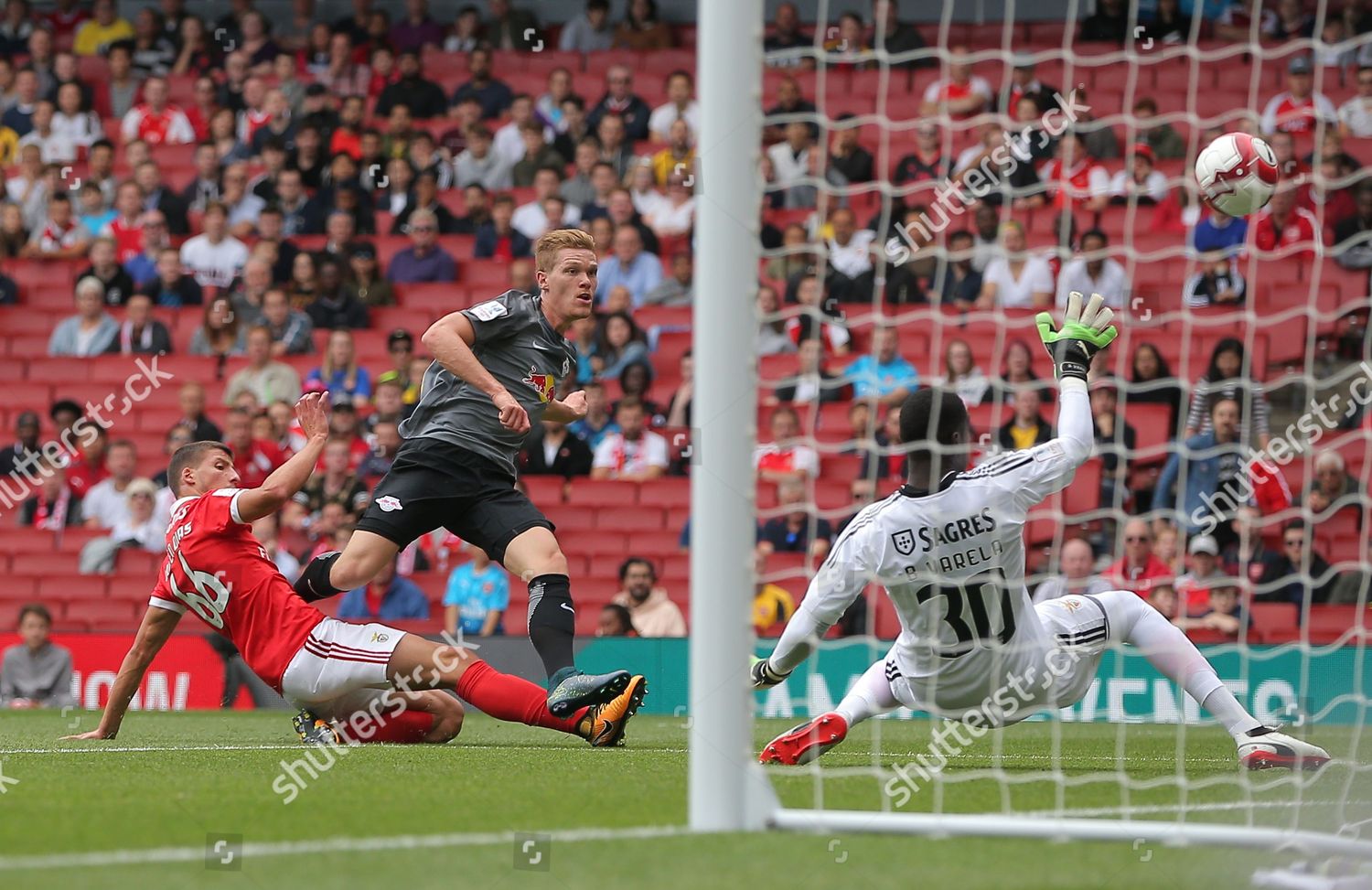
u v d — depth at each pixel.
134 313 51.28
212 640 37.22
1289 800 15.04
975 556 17.02
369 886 9.23
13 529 45.78
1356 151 52.09
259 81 59.22
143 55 62.94
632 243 51.16
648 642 34.38
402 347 46.44
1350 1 55.50
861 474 41.84
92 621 44.12
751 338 12.23
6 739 23.72
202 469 21.12
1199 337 46.59
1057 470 17.06
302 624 20.48
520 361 20.78
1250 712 33.06
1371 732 28.03
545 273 21.11
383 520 20.38
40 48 62.19
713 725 11.94
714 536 12.06
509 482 20.97
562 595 20.19
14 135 60.25
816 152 52.84
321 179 56.34
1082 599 18.20
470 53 61.91
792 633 17.75
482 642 35.56
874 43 57.97
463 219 55.00
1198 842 11.44
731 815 11.88
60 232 56.00
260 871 9.72
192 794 13.95
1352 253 47.91
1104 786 16.14
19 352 53.41
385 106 59.59
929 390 17.17
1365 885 10.01
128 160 58.88
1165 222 50.34
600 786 14.79
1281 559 37.84
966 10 59.75
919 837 11.63
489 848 10.70
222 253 53.84
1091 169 51.06
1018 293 46.84
